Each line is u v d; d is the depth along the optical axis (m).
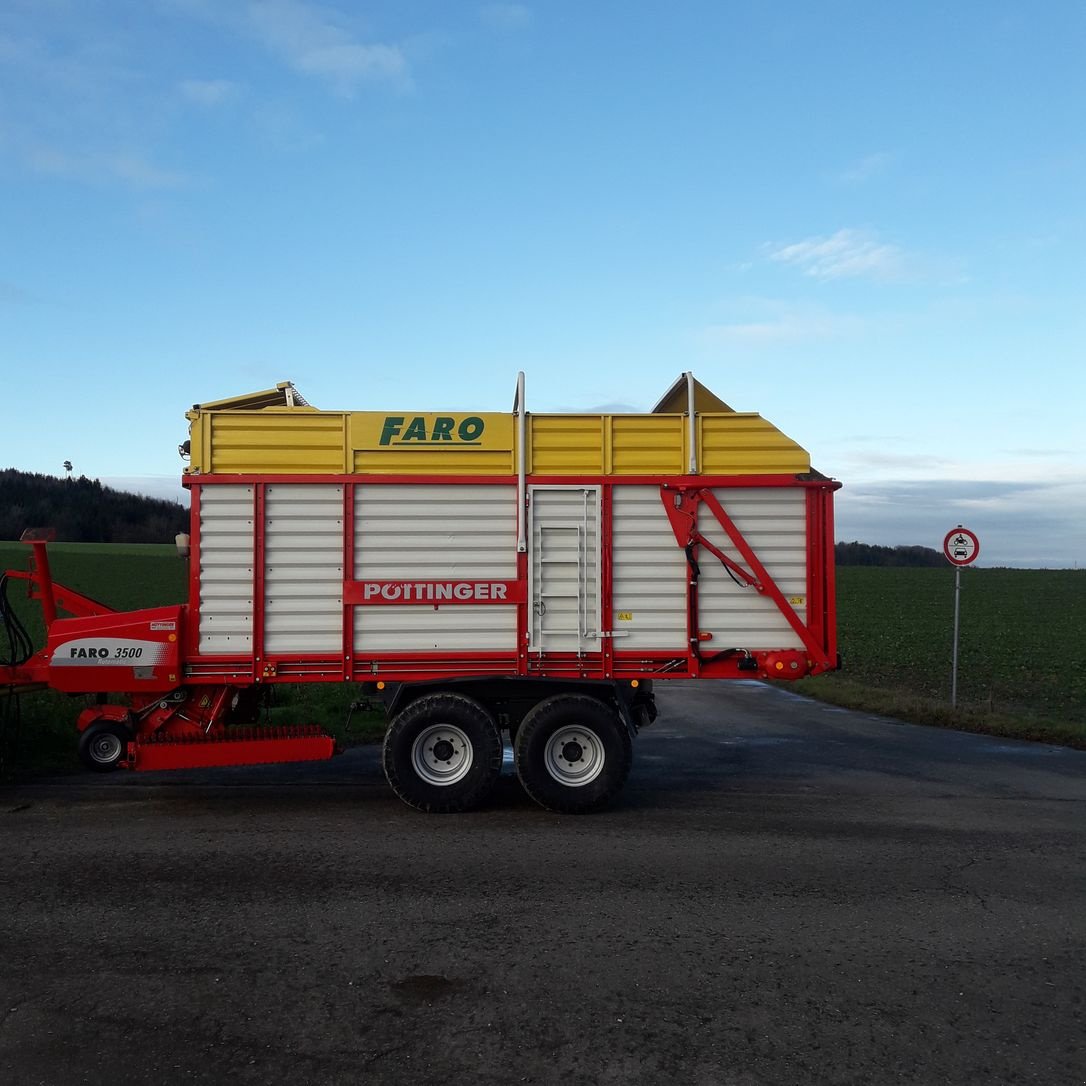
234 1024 3.95
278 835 6.99
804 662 8.19
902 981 4.45
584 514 8.18
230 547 7.98
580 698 7.88
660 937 4.96
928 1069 3.65
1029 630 33.12
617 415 8.24
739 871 6.14
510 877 5.97
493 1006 4.14
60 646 7.97
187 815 7.63
